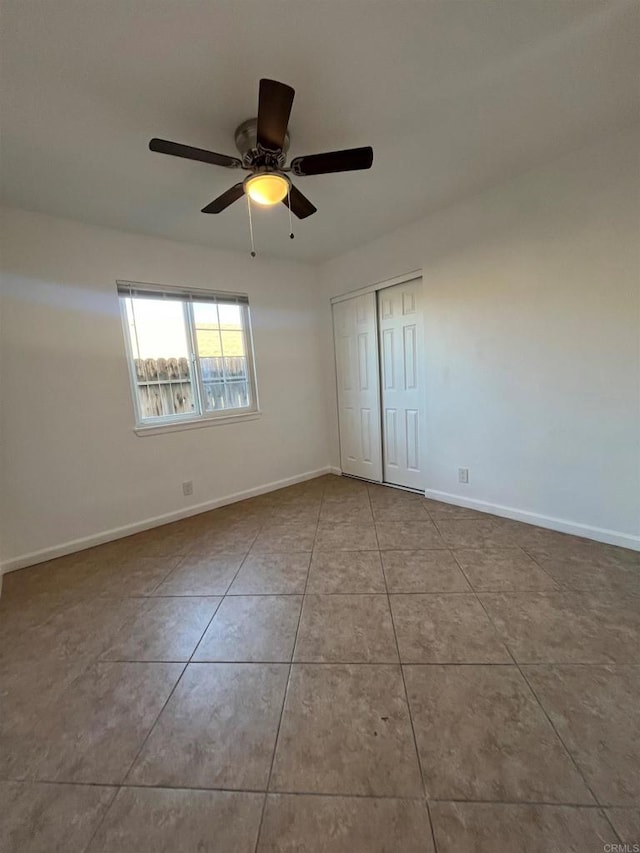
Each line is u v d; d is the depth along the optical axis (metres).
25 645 1.69
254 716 1.28
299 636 1.66
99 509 2.75
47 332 2.48
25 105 1.48
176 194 2.25
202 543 2.67
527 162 2.20
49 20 1.15
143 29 1.19
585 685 1.32
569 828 0.92
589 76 1.52
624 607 1.72
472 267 2.67
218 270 3.28
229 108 1.56
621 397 2.14
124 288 2.79
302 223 2.82
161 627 1.78
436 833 0.92
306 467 4.08
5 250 2.32
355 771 1.08
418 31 1.27
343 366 3.93
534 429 2.52
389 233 3.17
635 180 1.95
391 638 1.61
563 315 2.29
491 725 1.19
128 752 1.17
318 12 1.18
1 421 2.36
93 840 0.95
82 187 2.12
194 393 3.26
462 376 2.87
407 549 2.39
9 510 2.40
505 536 2.47
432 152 2.02
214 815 0.99
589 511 2.34
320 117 1.68
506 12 1.22
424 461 3.34
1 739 1.23
